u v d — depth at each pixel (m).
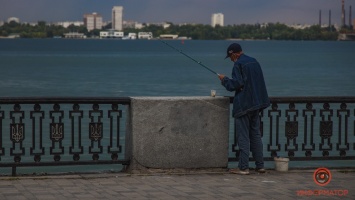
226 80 15.70
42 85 77.44
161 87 76.81
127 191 13.79
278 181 15.05
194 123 15.80
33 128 15.64
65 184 14.39
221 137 16.00
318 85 82.62
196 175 15.58
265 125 36.62
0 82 81.88
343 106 16.88
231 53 15.98
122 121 38.09
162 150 15.66
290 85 82.31
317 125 35.94
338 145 16.98
